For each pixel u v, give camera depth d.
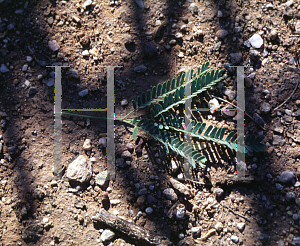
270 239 0.31
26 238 0.31
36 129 0.32
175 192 0.31
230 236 0.31
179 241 0.31
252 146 0.31
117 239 0.31
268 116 0.32
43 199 0.31
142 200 0.31
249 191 0.32
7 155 0.32
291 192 0.31
